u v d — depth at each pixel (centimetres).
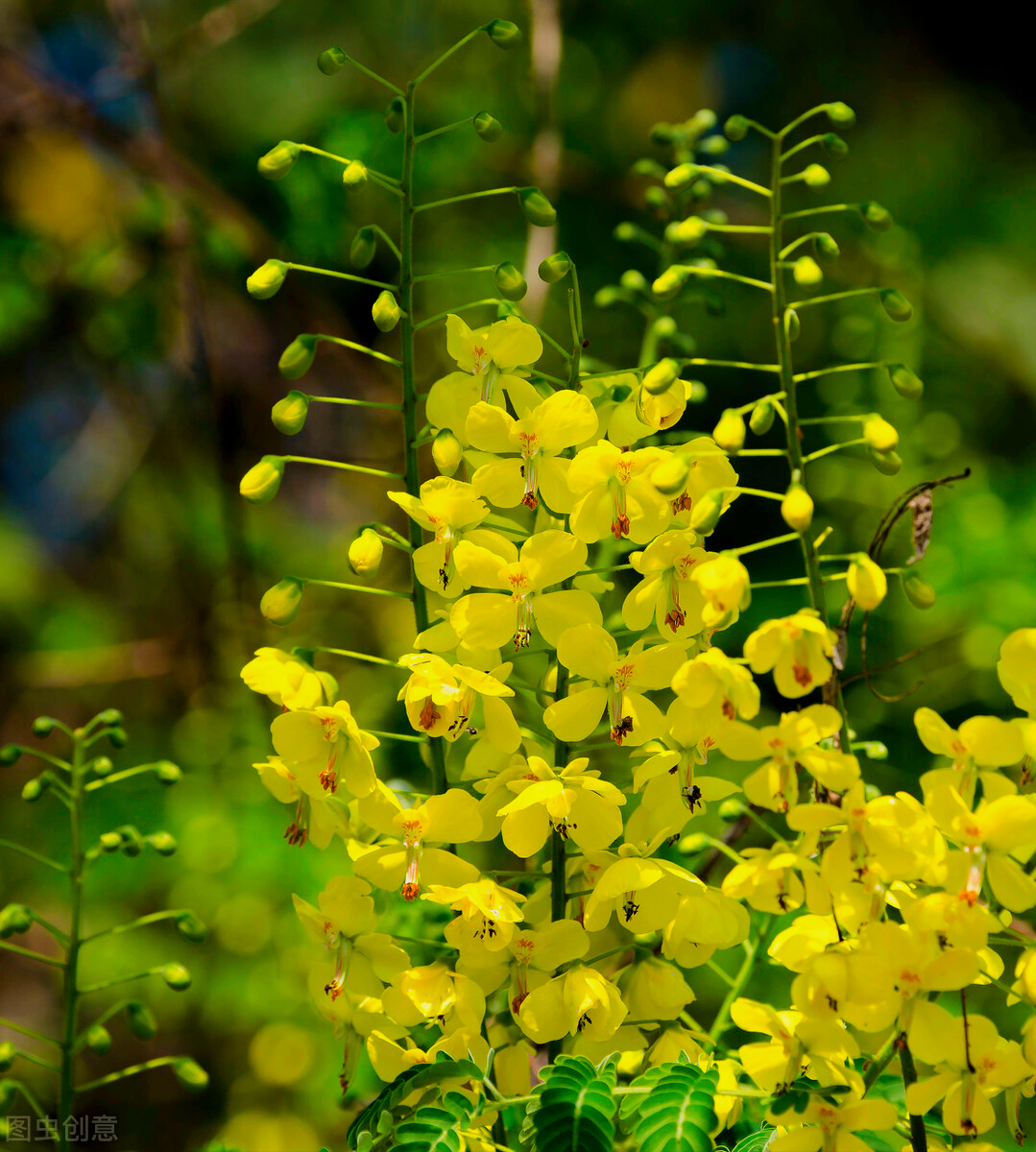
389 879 195
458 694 188
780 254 186
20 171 529
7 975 630
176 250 446
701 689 163
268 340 544
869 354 465
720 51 665
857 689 461
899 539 464
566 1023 192
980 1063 162
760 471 546
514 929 193
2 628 649
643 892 194
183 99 543
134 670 532
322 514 621
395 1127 179
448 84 556
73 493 721
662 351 298
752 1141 188
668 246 302
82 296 529
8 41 508
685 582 192
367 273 476
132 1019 243
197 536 525
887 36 643
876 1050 204
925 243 594
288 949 472
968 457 520
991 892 180
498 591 204
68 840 537
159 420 560
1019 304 579
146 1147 548
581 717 195
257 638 479
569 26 596
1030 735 167
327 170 432
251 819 477
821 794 180
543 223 207
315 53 577
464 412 204
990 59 638
